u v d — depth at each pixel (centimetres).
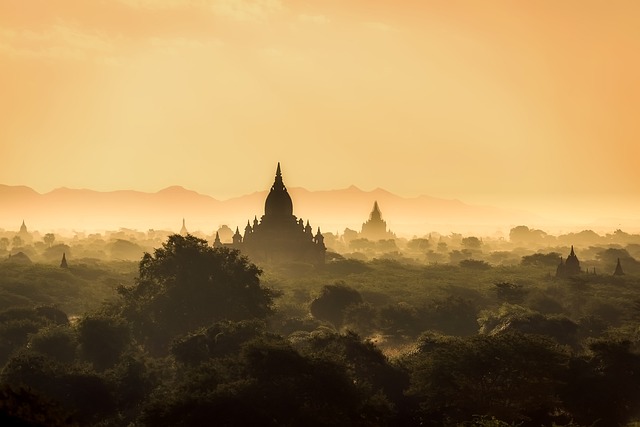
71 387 11600
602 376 12350
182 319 17438
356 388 11069
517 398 11706
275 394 10538
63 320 18425
